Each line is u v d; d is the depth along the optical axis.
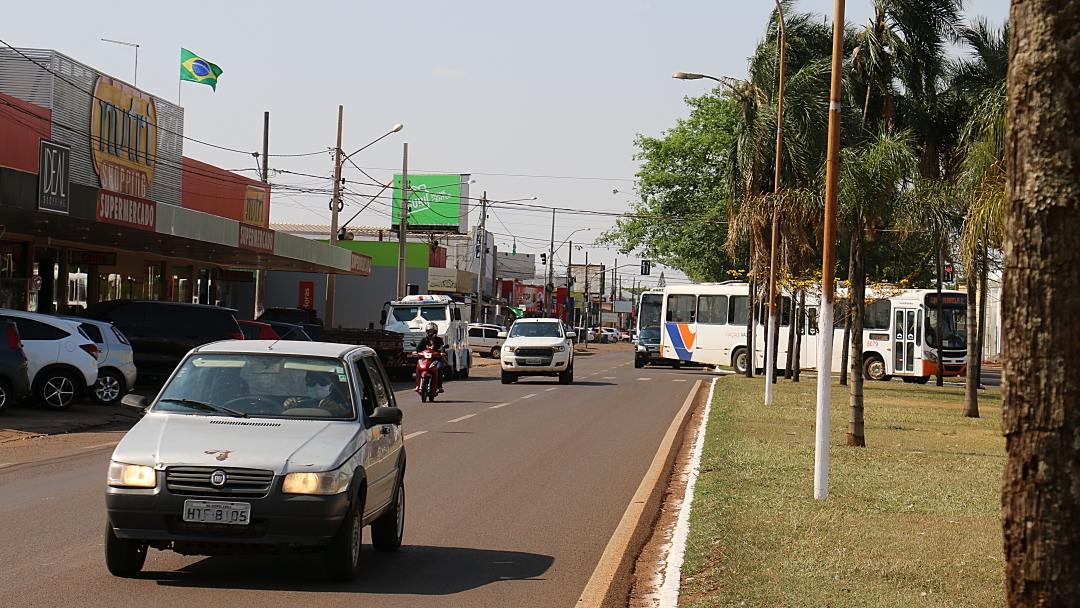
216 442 7.70
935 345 44.03
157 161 37.19
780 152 29.61
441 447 16.92
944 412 26.22
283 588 7.70
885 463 15.39
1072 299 4.22
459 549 9.35
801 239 33.72
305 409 8.48
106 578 7.84
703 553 8.80
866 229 26.45
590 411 24.77
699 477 13.41
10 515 10.41
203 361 8.86
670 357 50.97
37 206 22.56
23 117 27.06
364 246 67.38
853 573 8.09
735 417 22.25
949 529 10.10
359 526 8.09
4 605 6.98
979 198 18.48
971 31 29.05
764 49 34.59
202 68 41.25
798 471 14.11
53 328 20.48
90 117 32.12
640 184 64.31
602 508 11.62
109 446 16.34
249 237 35.22
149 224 28.25
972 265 19.84
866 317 45.50
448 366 39.25
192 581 7.84
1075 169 4.25
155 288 41.16
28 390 19.33
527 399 28.45
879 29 27.92
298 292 64.44
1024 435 4.29
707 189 62.91
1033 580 4.23
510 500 12.01
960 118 29.84
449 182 87.75
